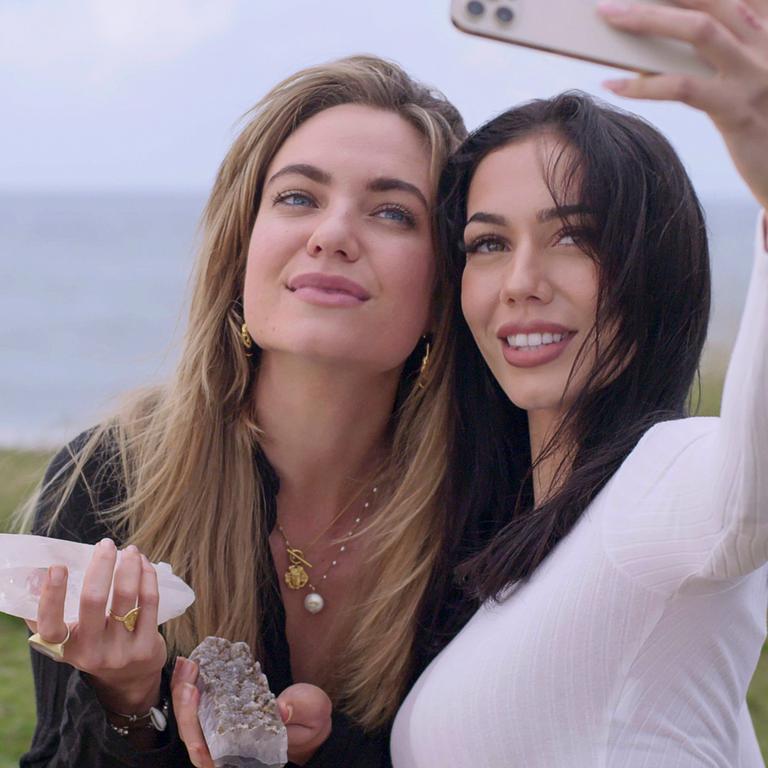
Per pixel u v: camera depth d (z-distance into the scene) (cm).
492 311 209
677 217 203
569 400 205
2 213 7969
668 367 204
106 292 3859
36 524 249
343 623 244
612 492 182
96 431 253
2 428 2117
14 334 3141
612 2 125
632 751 173
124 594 185
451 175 225
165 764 205
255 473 243
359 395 238
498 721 182
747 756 194
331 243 220
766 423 144
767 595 193
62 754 207
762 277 142
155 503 243
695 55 125
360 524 247
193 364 245
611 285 198
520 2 127
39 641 186
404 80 246
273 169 234
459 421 239
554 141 203
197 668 201
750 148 126
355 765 228
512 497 232
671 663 174
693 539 163
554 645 179
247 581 238
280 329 225
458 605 226
